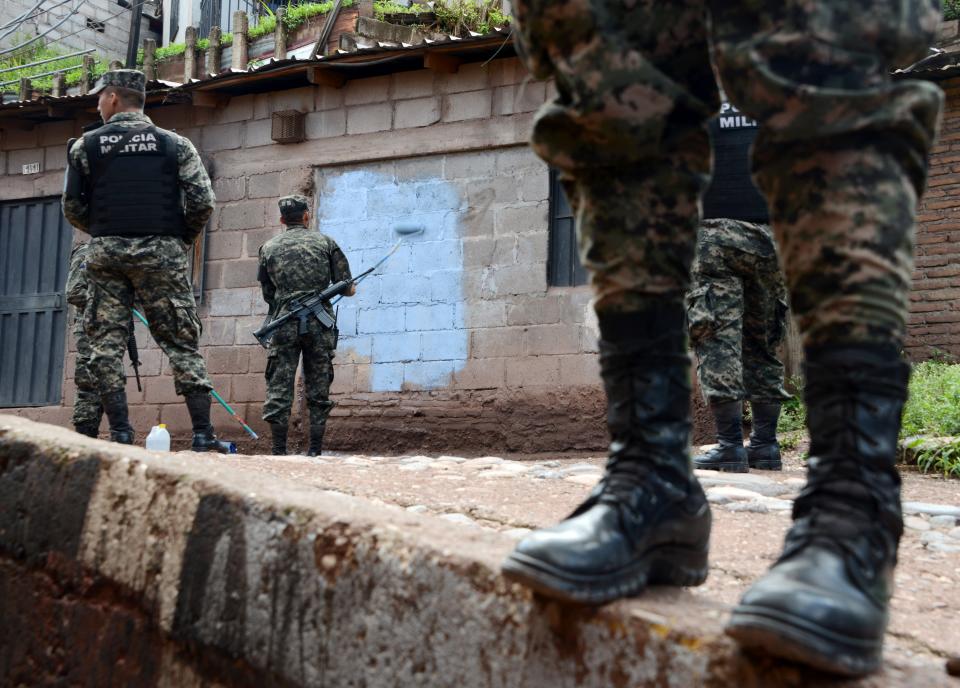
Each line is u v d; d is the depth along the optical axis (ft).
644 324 4.97
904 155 4.36
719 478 13.76
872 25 4.28
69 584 7.12
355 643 5.32
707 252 15.24
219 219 31.89
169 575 6.38
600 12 4.66
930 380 24.43
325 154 30.78
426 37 38.63
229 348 31.24
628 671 4.34
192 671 6.20
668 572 4.91
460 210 29.09
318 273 24.12
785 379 26.35
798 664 3.95
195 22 72.18
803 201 4.38
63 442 7.45
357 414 29.66
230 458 15.07
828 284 4.34
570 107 4.77
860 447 4.29
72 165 18.62
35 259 34.63
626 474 4.84
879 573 4.14
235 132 32.01
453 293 28.91
